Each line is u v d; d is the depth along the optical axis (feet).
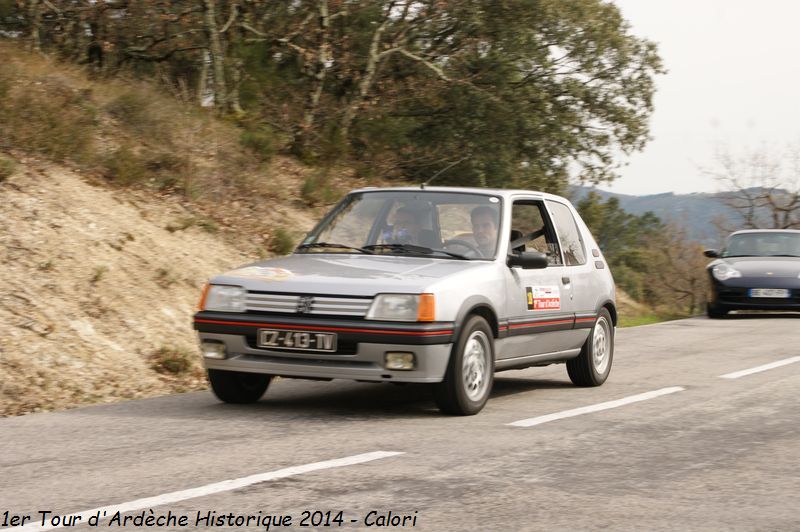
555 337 49.21
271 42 123.03
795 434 37.86
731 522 25.12
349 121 123.65
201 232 76.79
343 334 39.42
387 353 39.37
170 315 61.21
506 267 45.29
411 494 27.20
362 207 48.49
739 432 38.22
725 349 73.82
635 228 448.24
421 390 50.37
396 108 140.67
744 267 108.17
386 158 128.06
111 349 53.72
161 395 48.78
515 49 139.95
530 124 143.13
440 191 48.01
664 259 223.10
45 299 55.01
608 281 55.72
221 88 112.88
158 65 116.06
